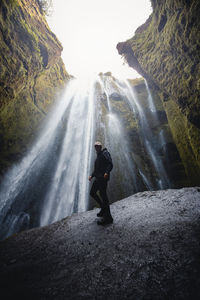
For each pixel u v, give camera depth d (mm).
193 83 9008
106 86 24594
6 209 10539
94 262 2266
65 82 23031
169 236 2500
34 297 1749
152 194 4930
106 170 3256
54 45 14719
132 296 1602
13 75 9078
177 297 1476
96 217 4020
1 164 10891
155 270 1874
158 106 19781
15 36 8883
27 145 12984
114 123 18422
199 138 10945
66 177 14820
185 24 7859
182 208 3459
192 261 1856
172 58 10547
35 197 12438
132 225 3184
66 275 2072
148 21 16062
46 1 13508
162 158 16484
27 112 13570
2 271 2324
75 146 17000
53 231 3711
